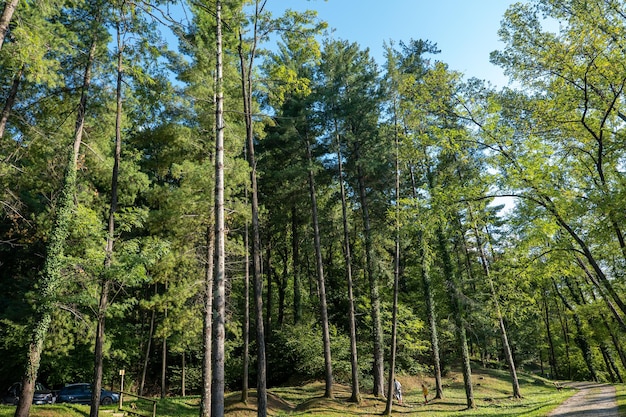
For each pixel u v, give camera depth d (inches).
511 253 552.1
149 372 1170.0
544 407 566.9
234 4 447.8
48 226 533.0
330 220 940.6
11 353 829.2
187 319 604.4
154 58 560.1
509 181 489.1
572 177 515.8
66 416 526.0
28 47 366.3
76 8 556.7
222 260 378.6
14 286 932.6
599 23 449.4
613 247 504.4
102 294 505.7
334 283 1137.4
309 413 660.7
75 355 862.5
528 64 514.9
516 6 506.0
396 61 796.6
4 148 545.0
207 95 575.2
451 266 832.3
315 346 951.0
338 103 839.7
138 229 865.5
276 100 557.9
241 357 1068.5
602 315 714.2
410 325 943.0
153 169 706.8
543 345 1534.2
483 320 821.2
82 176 604.1
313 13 474.9
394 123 769.6
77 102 579.8
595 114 507.5
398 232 671.1
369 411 684.7
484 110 542.0
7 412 520.7
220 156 408.8
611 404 527.5
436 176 772.6
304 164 862.5
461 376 1150.3
